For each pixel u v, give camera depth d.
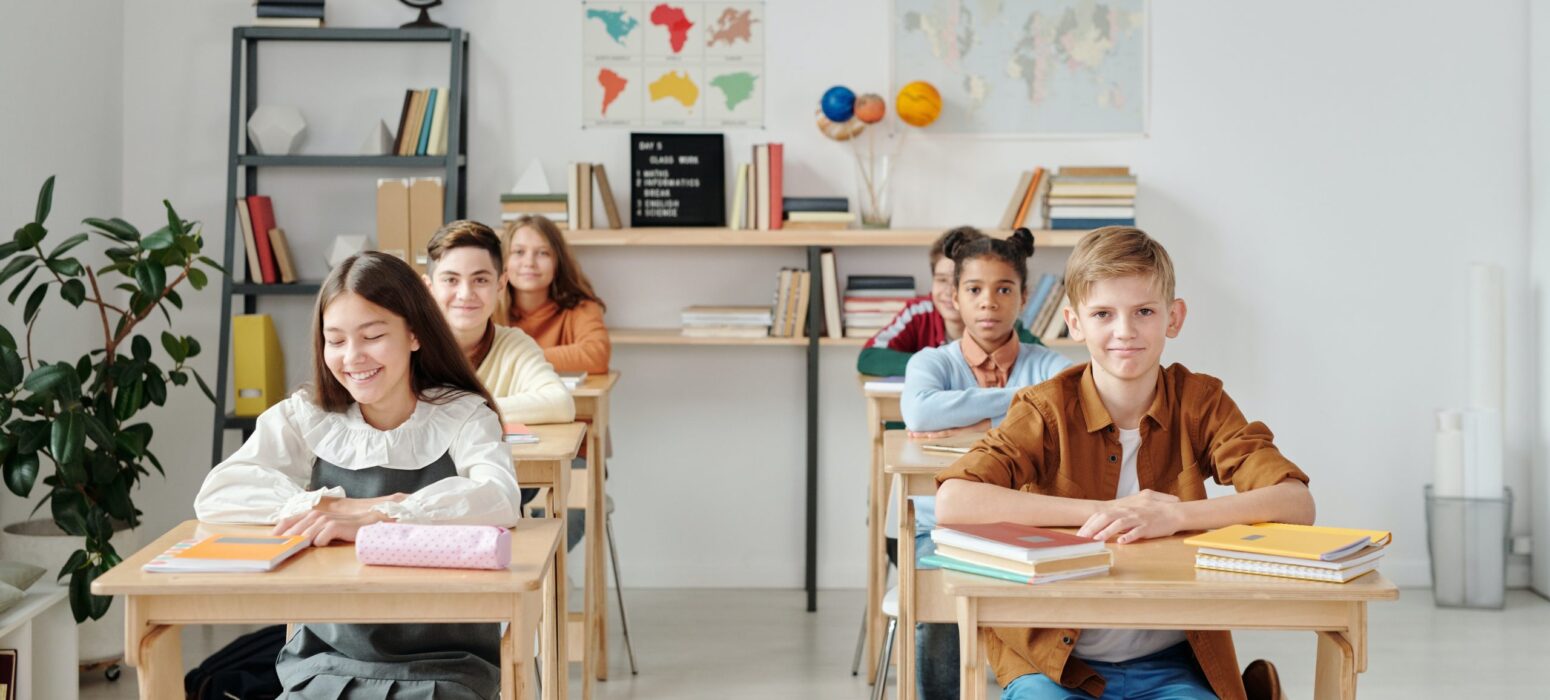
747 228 4.58
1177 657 2.16
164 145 4.68
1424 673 3.84
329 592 1.87
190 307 4.70
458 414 2.35
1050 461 2.29
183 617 1.92
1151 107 4.74
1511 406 4.79
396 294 2.26
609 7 4.72
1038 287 4.60
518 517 2.25
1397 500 4.84
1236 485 2.22
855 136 4.70
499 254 3.51
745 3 4.73
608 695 3.64
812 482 4.64
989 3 4.71
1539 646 4.11
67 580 3.54
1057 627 1.92
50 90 4.14
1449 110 4.74
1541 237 4.66
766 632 4.29
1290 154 4.75
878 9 4.72
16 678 3.13
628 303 4.83
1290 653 4.00
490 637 2.31
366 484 2.30
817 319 4.58
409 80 4.71
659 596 4.76
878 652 3.73
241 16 4.67
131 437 3.77
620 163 4.75
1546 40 4.61
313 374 2.33
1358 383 4.81
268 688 2.99
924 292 4.81
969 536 1.91
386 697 2.16
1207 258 4.77
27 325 3.63
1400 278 4.78
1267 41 4.73
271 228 4.59
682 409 4.86
